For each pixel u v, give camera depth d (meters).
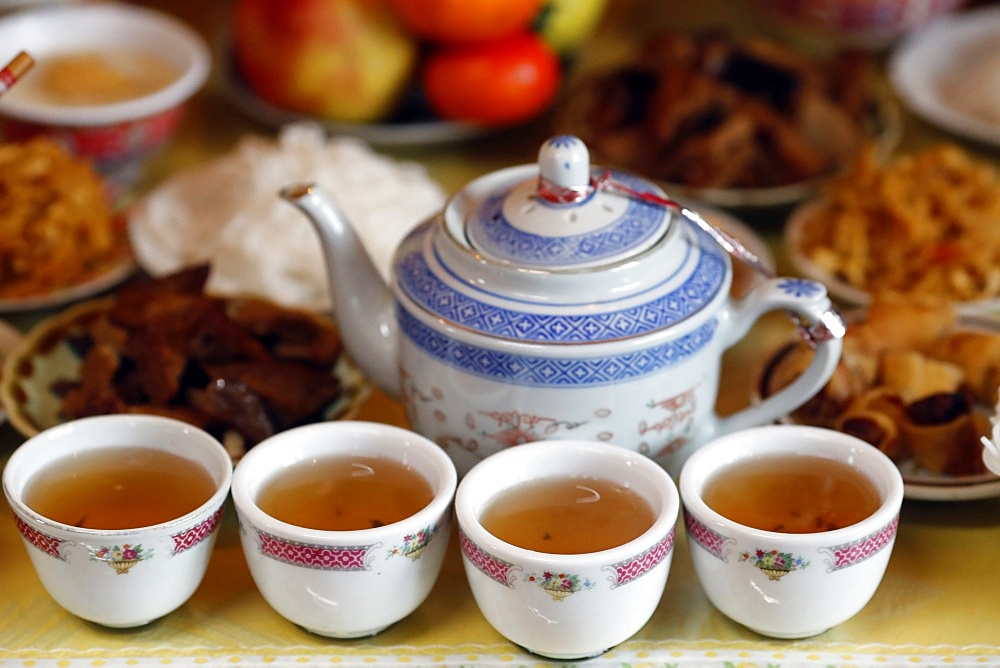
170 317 0.79
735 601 0.68
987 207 0.89
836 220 0.91
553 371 0.69
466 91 1.01
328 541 0.66
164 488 0.71
